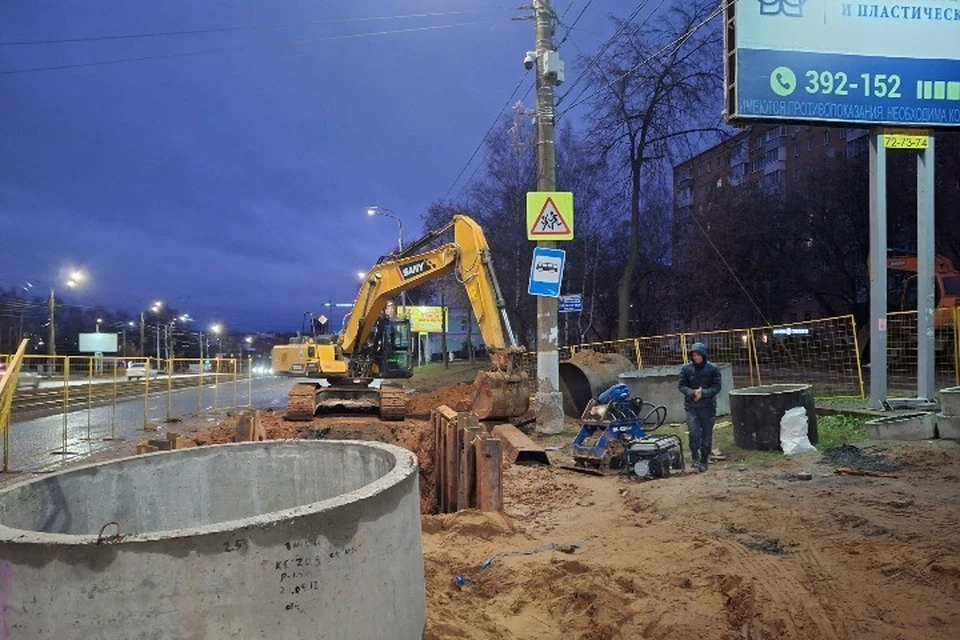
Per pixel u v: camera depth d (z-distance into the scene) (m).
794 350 20.70
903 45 12.73
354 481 4.70
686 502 7.95
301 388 18.31
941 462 8.77
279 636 2.90
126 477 4.55
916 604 4.88
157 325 96.31
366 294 19.36
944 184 31.30
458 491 9.25
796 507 7.26
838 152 40.56
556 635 4.80
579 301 24.00
